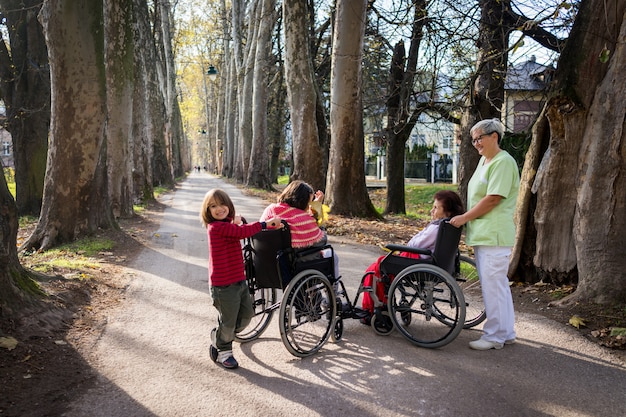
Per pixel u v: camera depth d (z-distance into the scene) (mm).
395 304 4602
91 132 9055
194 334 4625
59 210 9047
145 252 8664
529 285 6145
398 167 19016
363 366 3957
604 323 4754
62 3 8250
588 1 5492
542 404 3342
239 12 31516
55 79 8703
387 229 11703
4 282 4293
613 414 3221
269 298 5070
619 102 5043
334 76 13406
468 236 4406
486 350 4297
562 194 5762
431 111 16266
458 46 11484
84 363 3875
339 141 13695
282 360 4074
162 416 3131
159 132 28578
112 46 12461
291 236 4234
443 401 3375
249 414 3176
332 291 4285
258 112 27266
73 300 5223
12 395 3254
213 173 76000
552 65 9734
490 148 4336
